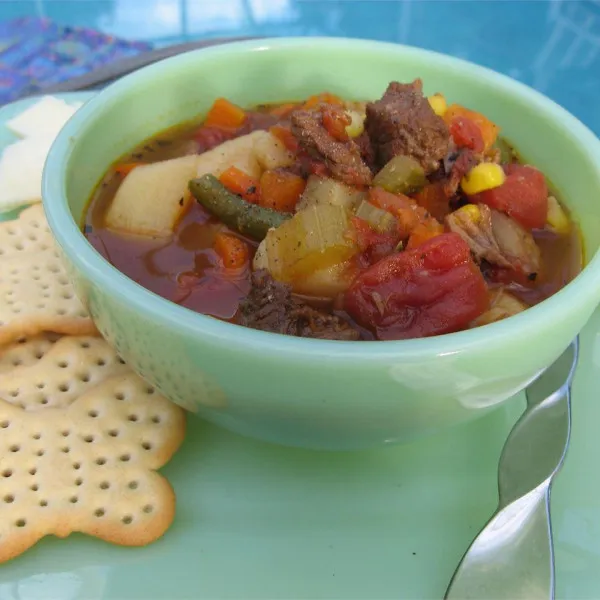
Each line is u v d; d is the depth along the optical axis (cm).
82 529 30
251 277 33
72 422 32
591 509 31
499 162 36
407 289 32
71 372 33
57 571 30
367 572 30
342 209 33
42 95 43
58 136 33
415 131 35
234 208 34
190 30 78
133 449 31
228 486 31
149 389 33
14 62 68
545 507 31
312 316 32
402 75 38
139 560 30
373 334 32
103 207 35
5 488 31
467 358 28
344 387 28
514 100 36
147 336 29
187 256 34
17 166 39
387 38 79
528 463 31
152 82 36
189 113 38
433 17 84
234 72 38
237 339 28
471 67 37
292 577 30
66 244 30
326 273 32
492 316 32
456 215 34
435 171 35
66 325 34
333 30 80
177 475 31
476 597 29
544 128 36
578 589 30
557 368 33
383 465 32
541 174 35
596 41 80
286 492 31
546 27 83
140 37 76
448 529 31
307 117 35
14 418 32
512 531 30
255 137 37
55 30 72
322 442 30
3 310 34
